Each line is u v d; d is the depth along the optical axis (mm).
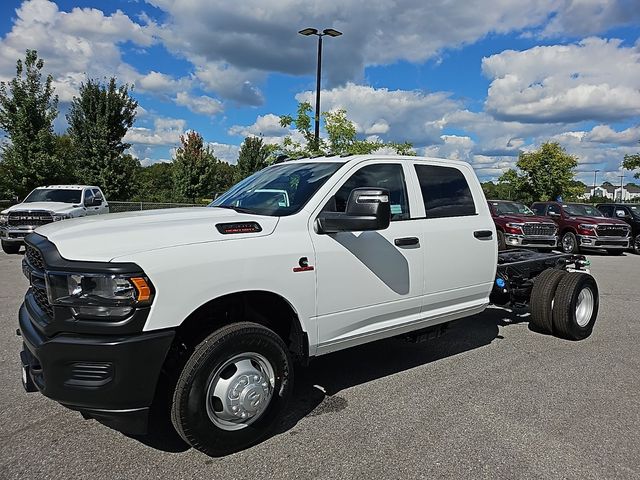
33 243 3127
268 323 3508
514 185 36656
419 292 4352
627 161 27203
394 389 4262
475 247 4887
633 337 6078
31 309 3135
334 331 3766
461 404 3945
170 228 3121
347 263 3771
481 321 6770
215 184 43312
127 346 2695
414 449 3225
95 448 3201
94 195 16172
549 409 3871
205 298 2988
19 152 22844
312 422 3613
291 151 16578
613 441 3363
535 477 2918
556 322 5820
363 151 16281
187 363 2943
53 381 2711
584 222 17219
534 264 6359
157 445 3254
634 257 16797
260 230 3377
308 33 16609
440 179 4805
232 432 3102
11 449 3176
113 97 28969
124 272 2719
